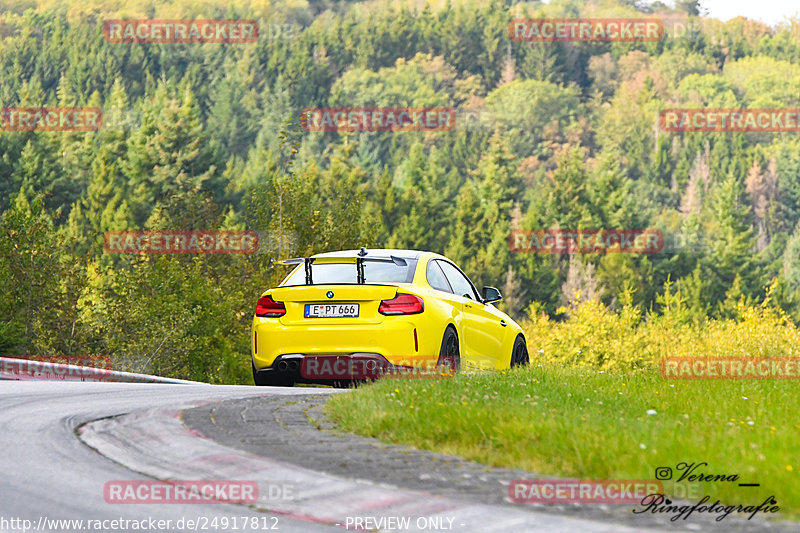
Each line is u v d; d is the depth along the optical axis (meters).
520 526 16.84
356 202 173.50
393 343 37.50
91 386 36.03
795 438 24.09
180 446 22.84
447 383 32.84
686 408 31.23
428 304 38.38
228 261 162.38
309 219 168.88
